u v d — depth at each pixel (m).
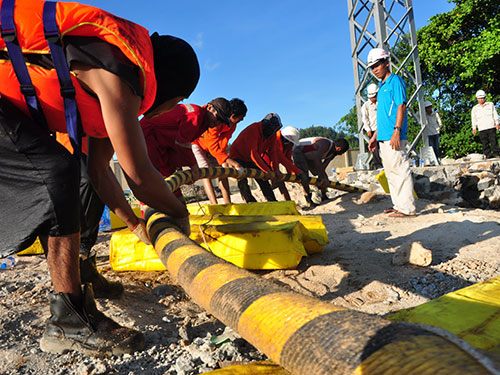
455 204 7.21
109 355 1.67
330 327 0.87
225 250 2.83
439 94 19.75
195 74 1.73
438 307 1.68
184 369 1.56
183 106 3.91
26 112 1.55
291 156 7.43
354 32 11.03
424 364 0.69
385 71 4.91
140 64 1.45
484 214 4.74
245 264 2.81
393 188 5.09
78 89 1.47
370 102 8.80
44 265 3.48
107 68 1.40
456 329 1.49
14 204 1.52
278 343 0.93
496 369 0.64
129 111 1.45
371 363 0.74
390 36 10.76
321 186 7.17
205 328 2.03
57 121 1.61
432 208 5.66
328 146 7.47
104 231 5.35
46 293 2.46
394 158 4.95
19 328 1.93
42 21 1.41
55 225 1.56
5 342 1.79
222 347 1.70
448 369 0.66
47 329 1.70
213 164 5.76
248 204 4.54
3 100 1.48
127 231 3.21
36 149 1.50
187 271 1.40
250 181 13.20
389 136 4.88
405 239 3.75
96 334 1.68
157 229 1.87
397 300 2.38
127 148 1.49
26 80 1.45
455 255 3.10
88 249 2.31
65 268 1.64
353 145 28.84
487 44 16.95
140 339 1.74
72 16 1.41
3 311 2.12
